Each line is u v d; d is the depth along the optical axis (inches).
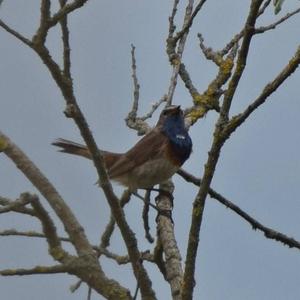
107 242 414.6
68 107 298.0
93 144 306.0
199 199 284.2
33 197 285.4
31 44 288.4
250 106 280.8
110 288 289.6
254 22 283.0
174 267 359.6
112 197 304.7
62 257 290.2
